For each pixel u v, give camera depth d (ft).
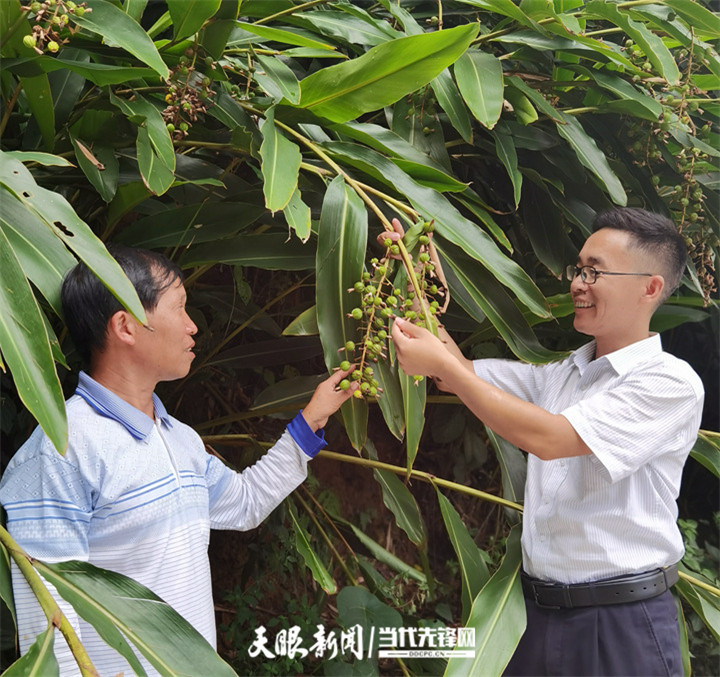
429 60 4.11
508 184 6.47
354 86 4.27
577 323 4.74
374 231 5.22
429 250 4.33
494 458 9.35
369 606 6.09
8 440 6.31
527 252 7.16
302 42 4.81
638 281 4.55
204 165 5.26
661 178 6.68
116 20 3.91
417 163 4.65
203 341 7.29
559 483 4.66
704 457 5.82
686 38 5.65
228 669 3.32
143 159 4.20
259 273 8.25
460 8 6.29
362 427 4.58
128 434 3.71
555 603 4.64
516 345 4.74
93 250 3.19
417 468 9.14
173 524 3.80
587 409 4.33
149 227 4.85
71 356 5.63
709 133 6.18
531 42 5.48
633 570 4.51
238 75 5.18
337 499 8.45
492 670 4.48
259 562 7.50
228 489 4.52
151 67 3.84
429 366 4.11
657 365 4.50
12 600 3.37
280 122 4.58
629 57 5.61
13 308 3.10
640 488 4.56
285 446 4.60
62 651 3.31
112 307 3.70
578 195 6.16
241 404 8.23
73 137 4.57
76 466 3.50
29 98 4.31
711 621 5.52
